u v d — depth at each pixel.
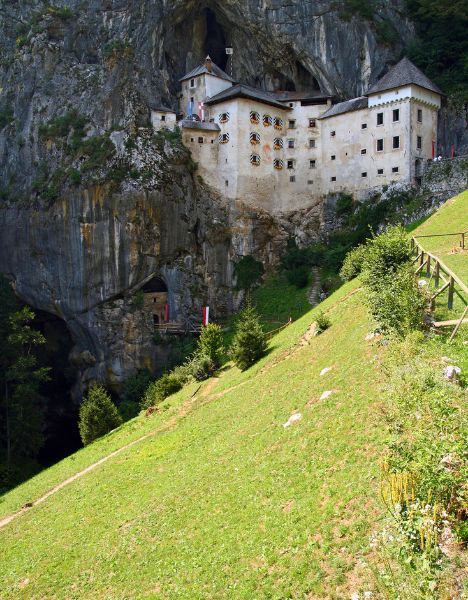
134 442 35.72
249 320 42.47
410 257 27.06
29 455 58.59
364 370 22.30
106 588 18.16
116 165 66.31
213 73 75.69
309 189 73.69
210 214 71.81
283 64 78.62
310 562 13.58
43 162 70.31
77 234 66.19
